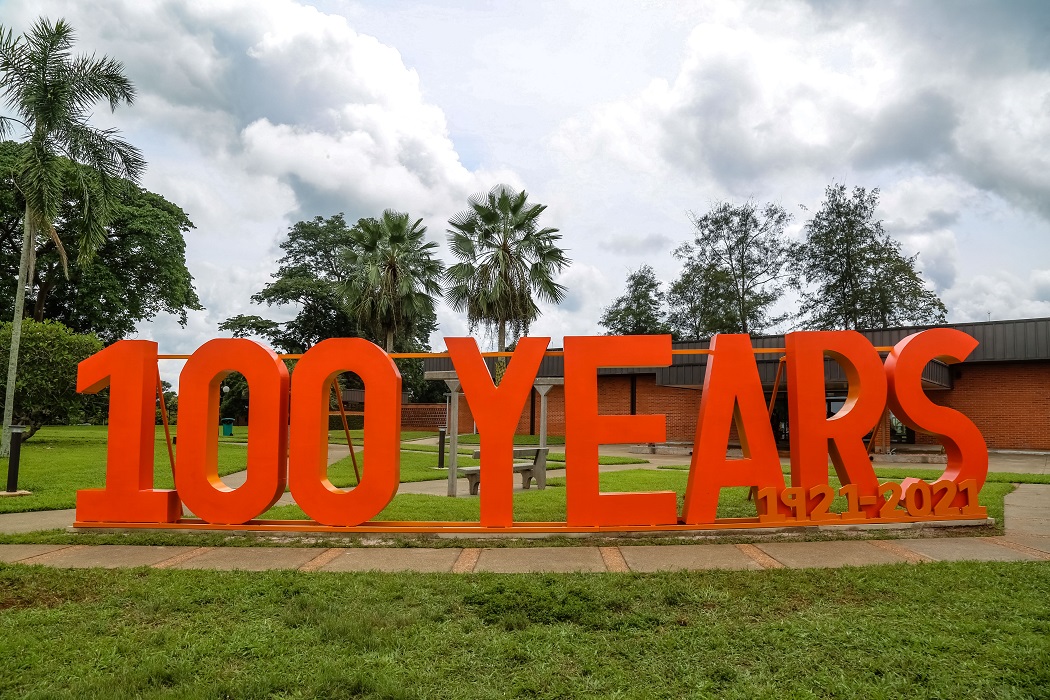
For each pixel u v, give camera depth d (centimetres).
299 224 4812
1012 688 324
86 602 466
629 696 322
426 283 3136
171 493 727
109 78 1725
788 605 457
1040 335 2153
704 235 4159
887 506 715
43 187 1619
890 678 338
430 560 599
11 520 819
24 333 1919
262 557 614
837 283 3719
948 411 730
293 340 4631
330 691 325
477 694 324
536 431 3209
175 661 357
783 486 705
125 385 734
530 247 2481
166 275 3259
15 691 325
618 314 4838
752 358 716
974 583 498
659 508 696
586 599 466
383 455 695
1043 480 1263
